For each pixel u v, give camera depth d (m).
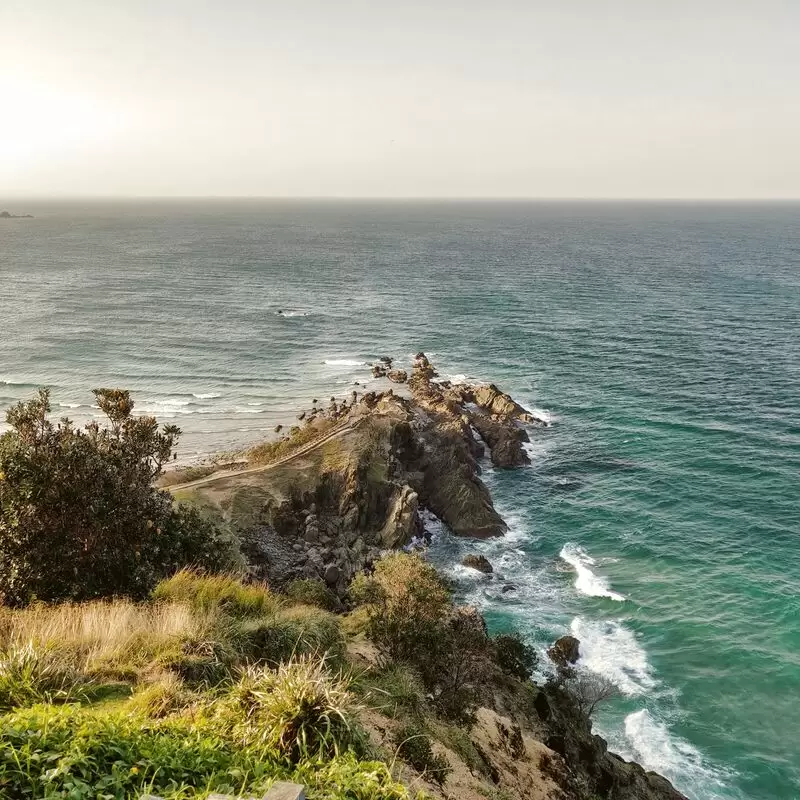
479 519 58.16
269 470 57.88
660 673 39.91
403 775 12.69
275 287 172.88
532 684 33.19
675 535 55.50
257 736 8.65
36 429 19.70
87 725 7.66
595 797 23.06
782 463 68.00
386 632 21.30
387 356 109.12
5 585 17.77
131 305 144.25
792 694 38.00
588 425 79.81
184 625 12.98
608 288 171.88
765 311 138.62
